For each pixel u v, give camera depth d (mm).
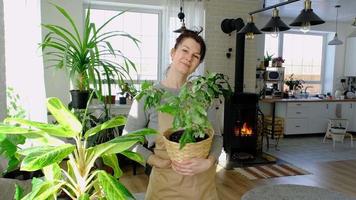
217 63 4852
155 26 4625
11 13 2322
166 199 1208
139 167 3701
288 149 4969
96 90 1890
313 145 5297
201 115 953
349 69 6496
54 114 693
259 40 5906
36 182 738
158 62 4672
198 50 1245
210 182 1232
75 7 3975
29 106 2600
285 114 5785
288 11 5371
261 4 4930
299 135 6078
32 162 604
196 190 1191
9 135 728
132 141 751
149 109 1211
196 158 1021
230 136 4156
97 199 746
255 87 5320
